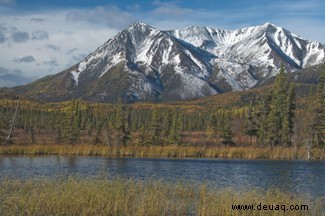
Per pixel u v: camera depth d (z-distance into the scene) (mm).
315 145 94938
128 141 105500
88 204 25781
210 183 41094
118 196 26953
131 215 25609
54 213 25094
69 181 29875
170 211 26734
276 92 107938
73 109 118188
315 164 70750
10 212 23906
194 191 32438
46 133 130750
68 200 25719
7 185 31094
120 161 71625
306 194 35500
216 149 89562
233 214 24734
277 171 57781
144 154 86562
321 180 47656
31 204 25156
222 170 58438
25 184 30891
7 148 81938
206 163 70562
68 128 102688
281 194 28484
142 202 26094
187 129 166750
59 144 98500
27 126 141500
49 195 26312
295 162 75625
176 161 74500
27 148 83438
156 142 104188
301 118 104188
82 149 85438
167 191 31328
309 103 102125
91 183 29297
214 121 130000
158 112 106062
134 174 50406
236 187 39500
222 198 26766
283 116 104875
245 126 114688
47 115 172250
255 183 44250
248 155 86750
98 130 107875
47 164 61562
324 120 94688
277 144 106438
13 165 58344
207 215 25406
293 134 104188
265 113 110688
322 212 26562
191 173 53500
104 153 85750
